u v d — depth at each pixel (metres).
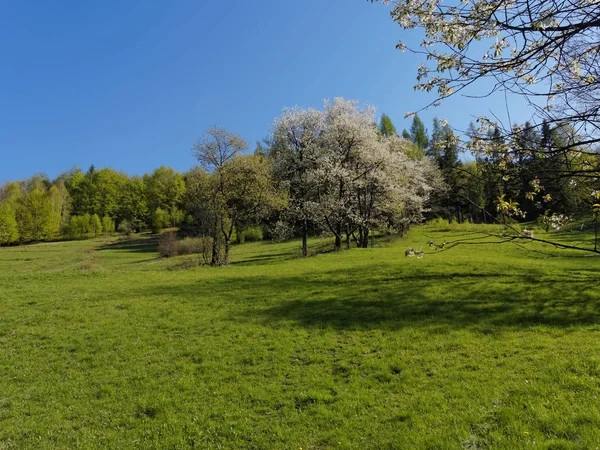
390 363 9.03
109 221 101.31
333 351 10.20
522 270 18.00
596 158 4.85
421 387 7.72
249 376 9.09
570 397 6.34
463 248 29.31
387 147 38.56
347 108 36.34
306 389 8.20
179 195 102.19
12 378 9.65
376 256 25.89
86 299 16.98
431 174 52.81
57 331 12.92
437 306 13.26
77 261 49.84
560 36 4.11
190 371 9.52
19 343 11.96
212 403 7.91
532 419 5.84
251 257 38.28
